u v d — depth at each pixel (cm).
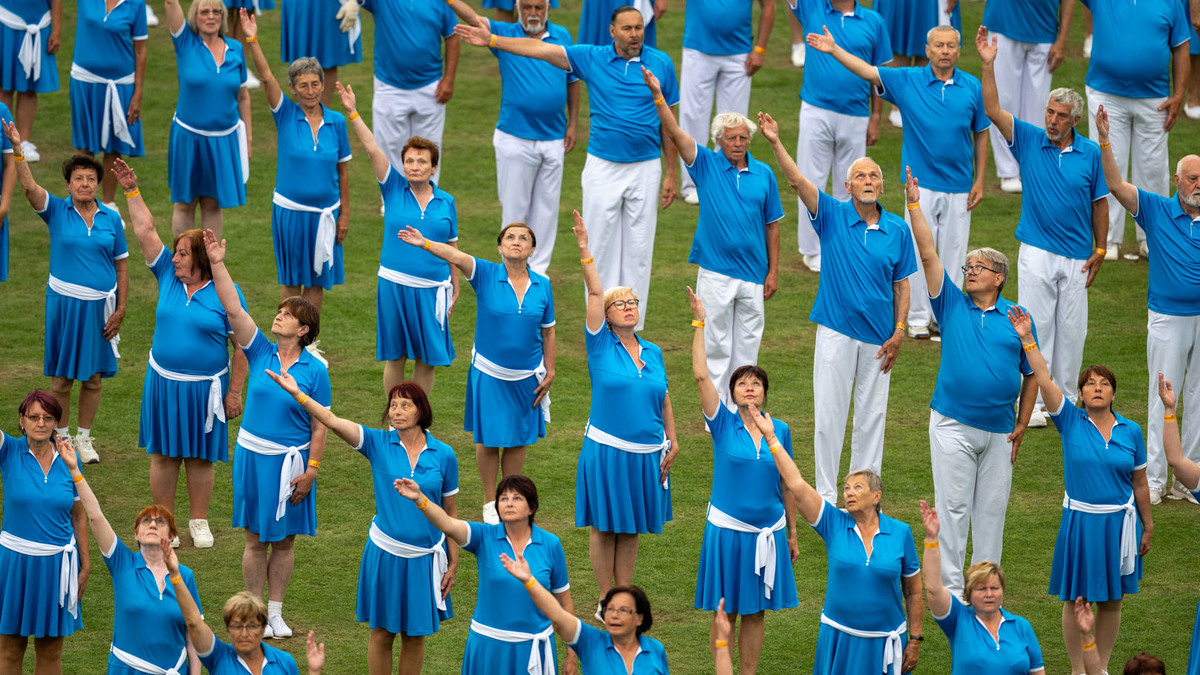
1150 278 2825
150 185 3994
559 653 2416
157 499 2611
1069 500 2353
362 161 4266
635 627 1909
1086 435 2328
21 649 2212
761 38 3759
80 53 3562
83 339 2777
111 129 3612
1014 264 3781
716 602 2277
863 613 2084
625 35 3086
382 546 2200
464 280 3666
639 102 3148
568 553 2662
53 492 2159
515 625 2061
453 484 2231
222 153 3334
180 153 3331
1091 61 3562
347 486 2856
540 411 2708
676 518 2778
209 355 2536
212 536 2658
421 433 2212
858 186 2630
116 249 2797
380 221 3934
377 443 2200
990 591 1995
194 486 2608
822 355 2694
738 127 2838
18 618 2175
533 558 2062
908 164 3250
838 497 2845
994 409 2436
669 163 3266
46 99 4456
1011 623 2020
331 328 3409
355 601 2502
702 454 2995
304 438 2383
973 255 2425
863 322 2658
